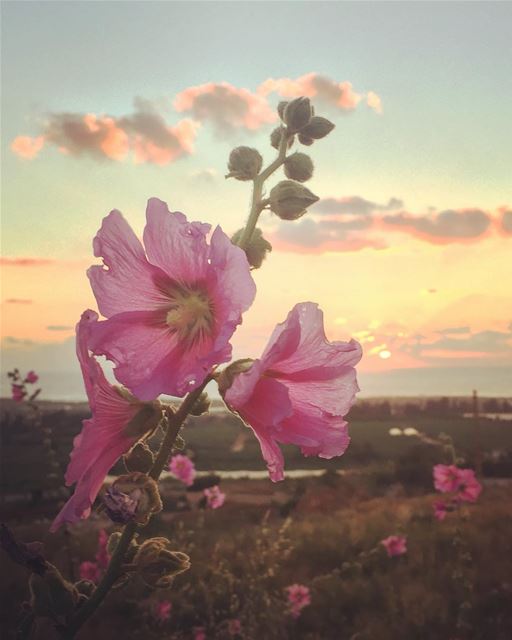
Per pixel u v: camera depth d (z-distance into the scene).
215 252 1.53
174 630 7.65
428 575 9.40
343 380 1.66
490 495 14.82
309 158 1.98
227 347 1.44
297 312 1.61
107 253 1.60
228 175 1.95
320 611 8.52
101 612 7.85
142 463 1.62
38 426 7.71
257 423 1.56
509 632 7.63
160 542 1.65
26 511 8.52
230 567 9.10
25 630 1.63
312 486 17.14
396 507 14.77
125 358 1.53
